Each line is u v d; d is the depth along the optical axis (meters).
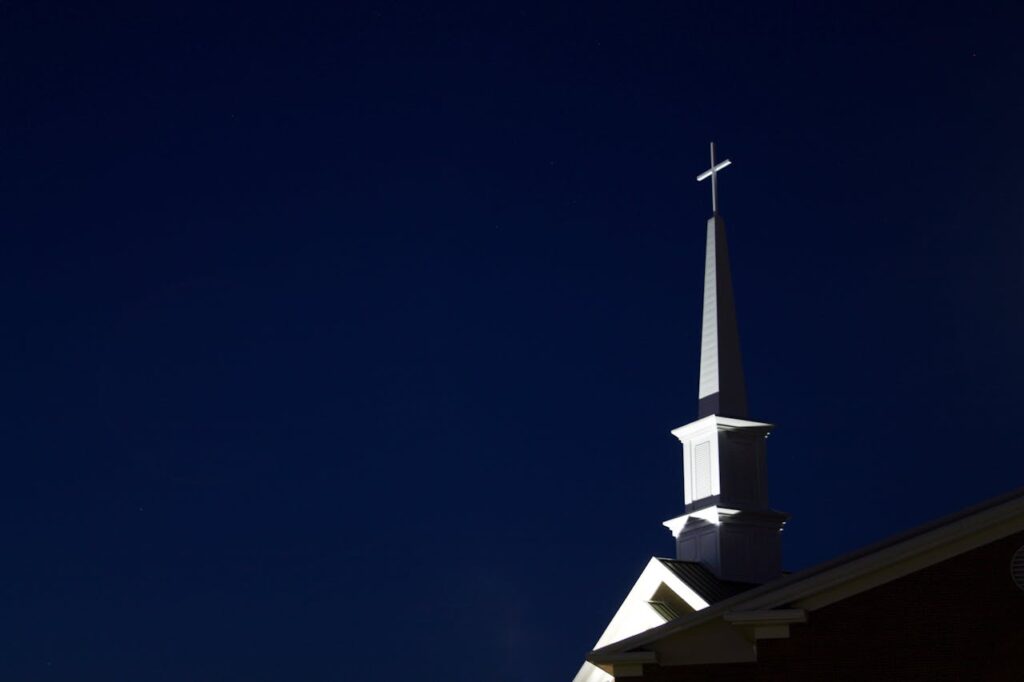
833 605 20.62
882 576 20.62
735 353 34.31
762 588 20.98
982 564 20.56
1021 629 20.20
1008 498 20.69
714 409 33.59
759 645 20.61
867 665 20.28
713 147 36.84
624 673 22.05
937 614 20.41
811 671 20.33
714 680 21.75
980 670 20.11
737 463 32.97
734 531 32.16
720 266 35.31
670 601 31.14
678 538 33.44
